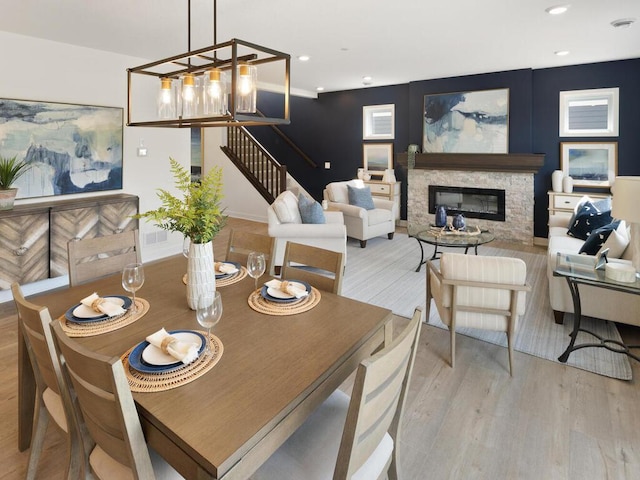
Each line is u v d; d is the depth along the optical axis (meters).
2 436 1.98
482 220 6.42
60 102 4.14
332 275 4.57
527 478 1.76
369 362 1.01
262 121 1.74
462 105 6.34
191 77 2.03
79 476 1.45
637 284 2.43
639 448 1.92
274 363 1.33
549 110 5.76
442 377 2.54
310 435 1.38
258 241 2.46
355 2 3.10
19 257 3.63
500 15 3.43
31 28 3.63
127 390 1.03
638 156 5.25
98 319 1.60
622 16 3.49
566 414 2.17
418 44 4.32
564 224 5.09
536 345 2.93
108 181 4.64
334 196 6.36
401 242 6.20
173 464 1.04
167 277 2.20
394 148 7.34
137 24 3.51
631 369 2.61
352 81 6.71
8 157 3.81
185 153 5.46
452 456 1.88
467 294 2.56
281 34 3.88
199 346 1.38
